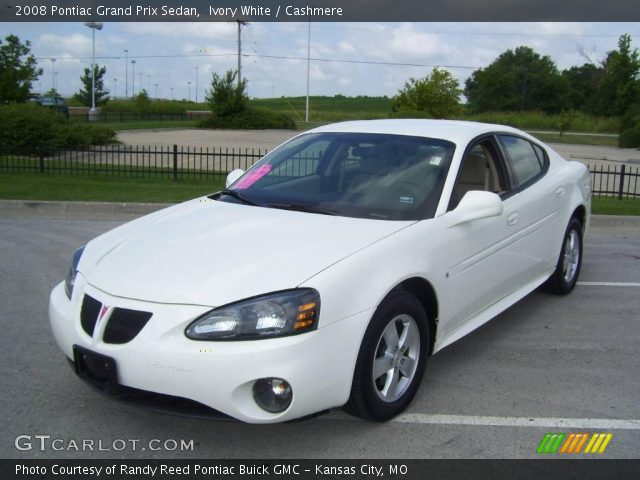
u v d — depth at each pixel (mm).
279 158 4957
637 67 57656
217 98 45719
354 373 3445
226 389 3119
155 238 3867
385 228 3873
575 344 5078
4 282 6598
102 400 4039
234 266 3424
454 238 4160
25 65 30156
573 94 85375
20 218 10359
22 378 4332
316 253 3520
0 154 17922
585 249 8555
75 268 3869
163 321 3203
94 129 22734
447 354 4852
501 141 5188
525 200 5098
